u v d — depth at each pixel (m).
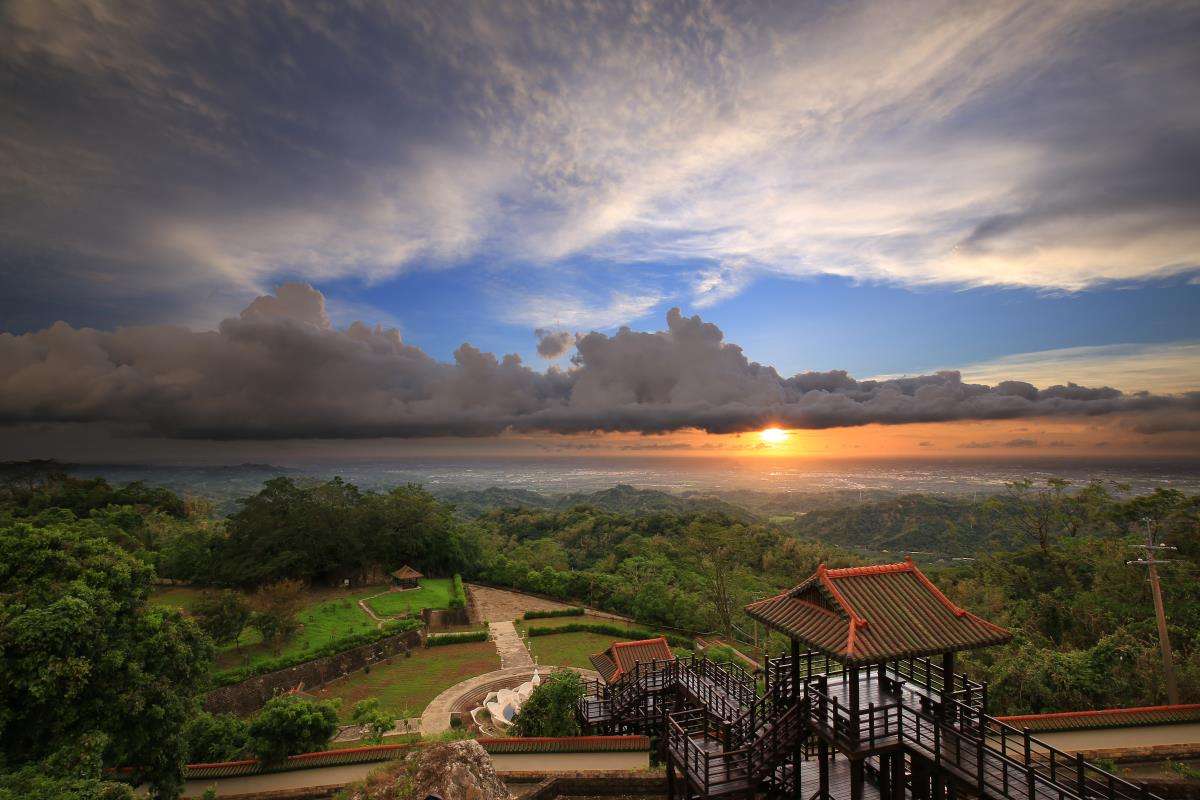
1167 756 21.14
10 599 20.08
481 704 40.19
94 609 20.84
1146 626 36.19
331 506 78.31
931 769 15.38
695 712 22.91
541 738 25.38
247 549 67.94
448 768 16.95
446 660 50.09
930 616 16.75
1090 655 28.39
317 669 45.00
